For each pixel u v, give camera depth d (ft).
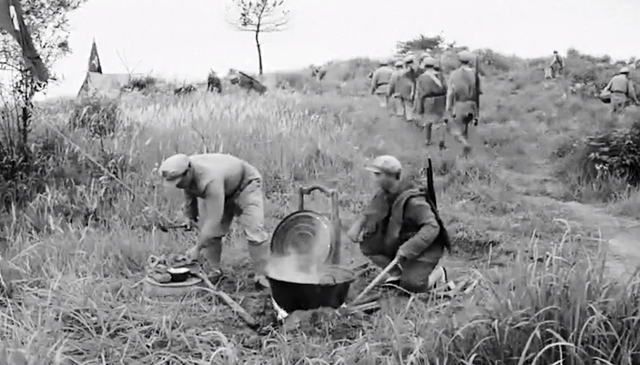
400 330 18.57
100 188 33.86
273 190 39.88
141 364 17.76
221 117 50.47
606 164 44.83
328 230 22.76
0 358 16.46
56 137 39.75
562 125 67.41
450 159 49.44
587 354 15.44
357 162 46.39
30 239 28.09
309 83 107.04
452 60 116.06
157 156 40.09
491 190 41.34
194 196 24.94
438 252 22.50
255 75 112.47
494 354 16.14
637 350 15.81
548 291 16.96
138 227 30.35
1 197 31.86
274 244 22.95
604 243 30.19
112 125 45.57
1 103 39.24
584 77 108.99
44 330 18.24
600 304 16.57
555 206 38.65
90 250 26.32
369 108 70.44
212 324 20.43
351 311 20.30
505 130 63.52
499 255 28.86
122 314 19.56
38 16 41.55
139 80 72.08
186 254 24.66
